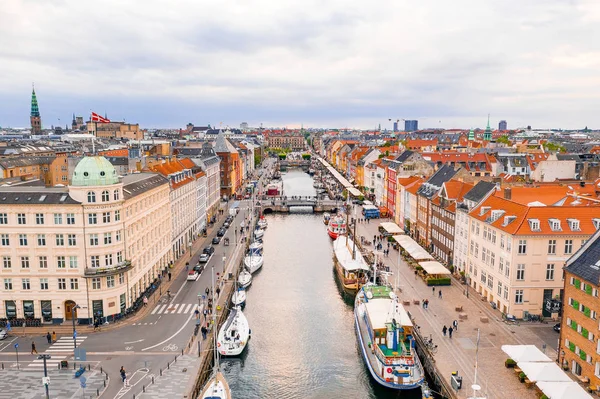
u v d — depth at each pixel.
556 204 92.50
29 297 77.06
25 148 190.00
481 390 57.31
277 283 109.00
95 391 58.25
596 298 56.69
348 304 96.62
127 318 80.06
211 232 148.25
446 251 111.44
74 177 76.31
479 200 97.50
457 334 73.06
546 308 78.56
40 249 75.94
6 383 60.03
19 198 75.69
